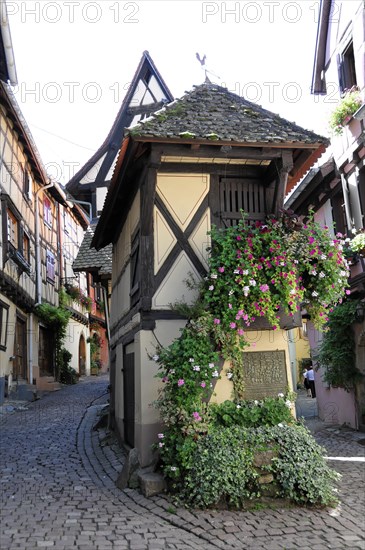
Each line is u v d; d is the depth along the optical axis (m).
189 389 6.08
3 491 6.32
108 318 12.55
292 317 6.77
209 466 5.56
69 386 21.48
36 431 10.82
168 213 7.02
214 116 7.02
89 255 12.61
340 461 8.14
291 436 5.92
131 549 4.50
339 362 11.23
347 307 10.89
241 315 6.29
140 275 6.91
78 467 7.57
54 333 21.62
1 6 11.30
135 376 7.07
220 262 6.49
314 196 13.28
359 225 10.89
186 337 6.34
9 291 15.39
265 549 4.54
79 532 4.88
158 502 5.64
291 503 5.61
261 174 7.29
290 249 6.37
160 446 6.03
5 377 15.27
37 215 19.97
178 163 7.10
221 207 7.17
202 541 4.71
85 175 14.14
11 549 4.47
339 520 5.22
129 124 14.13
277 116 7.28
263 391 6.71
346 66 12.03
